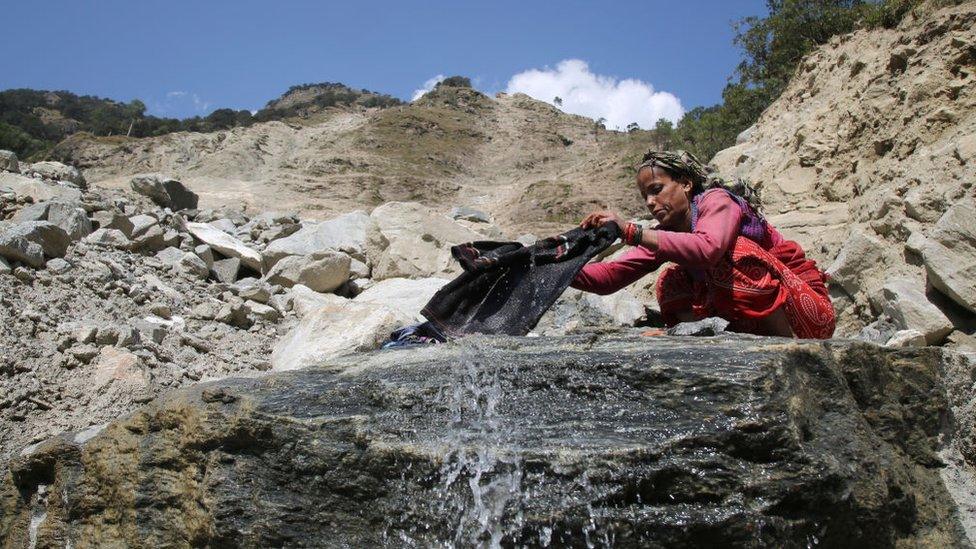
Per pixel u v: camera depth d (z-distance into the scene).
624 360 2.96
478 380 3.08
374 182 65.19
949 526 3.22
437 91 98.44
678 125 25.73
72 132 90.62
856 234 6.62
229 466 3.19
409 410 3.08
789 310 3.62
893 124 7.97
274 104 134.62
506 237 26.17
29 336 6.34
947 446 3.41
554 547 2.65
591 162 67.38
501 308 3.75
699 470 2.67
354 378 3.30
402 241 9.77
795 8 17.39
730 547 2.62
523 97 101.81
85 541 3.73
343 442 3.04
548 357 3.09
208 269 9.42
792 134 9.65
